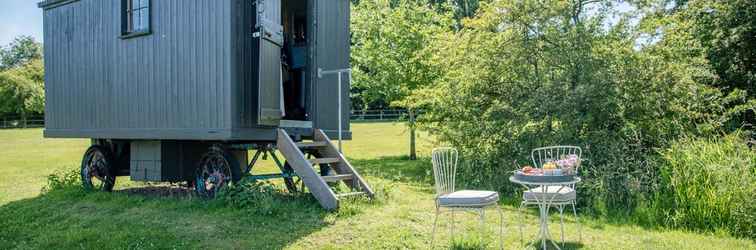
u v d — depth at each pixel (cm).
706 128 802
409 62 1386
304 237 515
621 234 541
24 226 620
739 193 573
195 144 831
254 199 625
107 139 873
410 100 1225
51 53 919
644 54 812
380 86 1445
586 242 505
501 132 862
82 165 895
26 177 1076
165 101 734
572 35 845
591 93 774
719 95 870
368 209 631
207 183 762
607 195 673
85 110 856
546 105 811
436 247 482
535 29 897
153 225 582
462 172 888
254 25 692
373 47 1435
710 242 512
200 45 689
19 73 4794
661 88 793
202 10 688
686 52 865
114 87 806
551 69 878
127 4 791
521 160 824
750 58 1105
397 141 2050
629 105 796
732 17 1089
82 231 566
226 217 598
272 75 682
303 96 813
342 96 834
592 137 777
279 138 689
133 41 776
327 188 619
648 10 855
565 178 456
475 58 927
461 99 943
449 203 473
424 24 1454
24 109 4294
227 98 657
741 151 673
